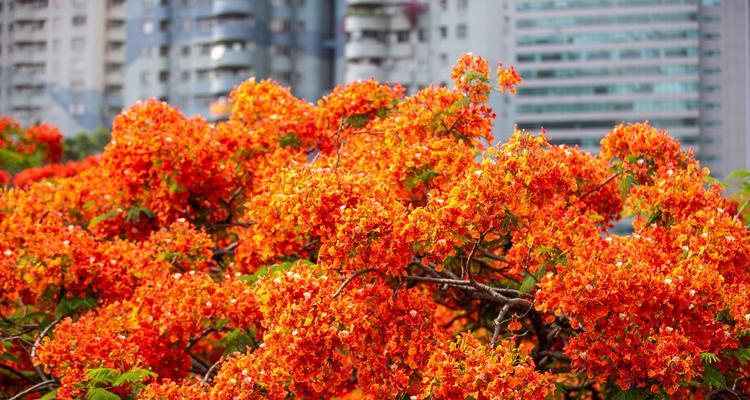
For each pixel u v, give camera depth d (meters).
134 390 7.18
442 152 7.48
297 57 73.31
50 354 7.21
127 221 9.23
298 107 9.75
